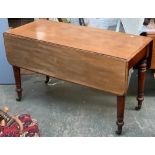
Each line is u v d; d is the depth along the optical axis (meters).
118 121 2.18
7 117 2.00
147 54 2.24
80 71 2.12
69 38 2.25
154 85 2.83
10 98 2.73
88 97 2.71
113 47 2.08
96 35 2.31
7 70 2.88
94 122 2.38
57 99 2.69
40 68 2.34
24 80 2.99
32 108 2.58
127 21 2.74
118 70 1.94
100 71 2.03
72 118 2.44
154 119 2.40
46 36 2.29
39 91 2.82
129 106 2.56
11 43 2.39
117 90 2.01
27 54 2.35
